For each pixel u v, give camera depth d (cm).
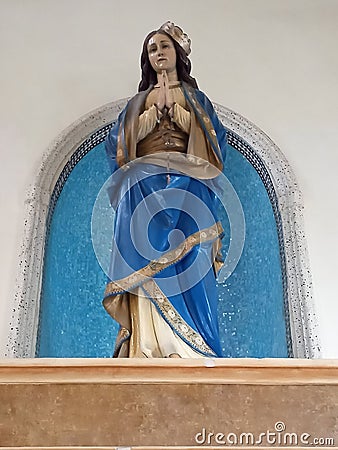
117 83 396
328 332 326
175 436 243
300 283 334
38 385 249
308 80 403
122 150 322
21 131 378
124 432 244
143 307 292
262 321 349
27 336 320
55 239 360
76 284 358
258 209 375
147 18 418
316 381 253
